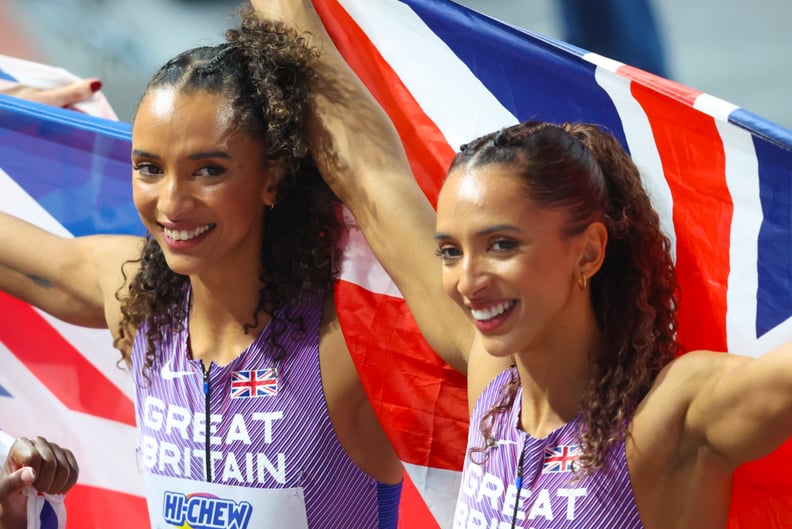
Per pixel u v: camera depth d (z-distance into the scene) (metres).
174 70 7.97
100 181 10.46
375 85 9.41
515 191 6.45
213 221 7.95
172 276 8.72
